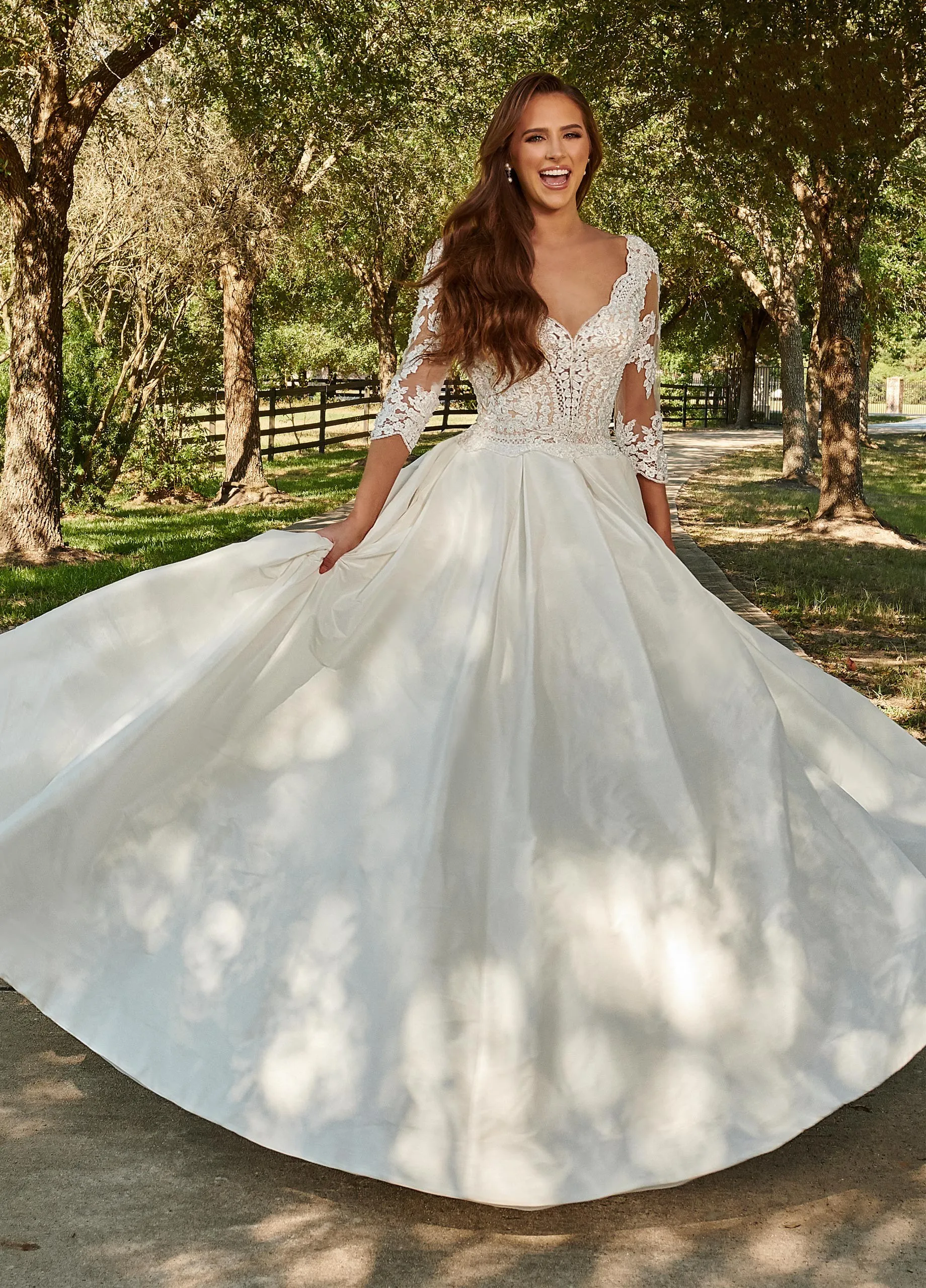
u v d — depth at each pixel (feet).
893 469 82.02
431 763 7.48
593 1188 6.57
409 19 43.55
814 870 7.95
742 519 50.01
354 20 40.98
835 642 25.43
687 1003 7.05
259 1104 6.95
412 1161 6.61
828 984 7.55
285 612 8.30
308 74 42.60
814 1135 8.04
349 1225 6.97
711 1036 7.04
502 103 8.70
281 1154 7.72
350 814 7.55
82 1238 6.79
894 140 32.30
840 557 38.91
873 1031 7.42
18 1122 8.07
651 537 8.61
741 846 7.62
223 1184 7.36
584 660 7.97
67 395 54.19
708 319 126.21
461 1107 6.64
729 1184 7.43
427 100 47.34
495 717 7.73
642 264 8.98
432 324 8.79
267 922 7.43
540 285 8.71
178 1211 7.07
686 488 64.34
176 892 7.77
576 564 8.29
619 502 8.80
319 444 94.63
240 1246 6.74
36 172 38.01
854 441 45.65
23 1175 7.41
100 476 55.62
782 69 31.22
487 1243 6.81
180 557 37.81
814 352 63.36
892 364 216.74
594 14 35.32
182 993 7.44
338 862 7.40
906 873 8.16
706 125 34.83
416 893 7.04
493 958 6.87
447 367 8.96
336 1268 6.56
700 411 149.38
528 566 8.27
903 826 9.38
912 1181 7.48
